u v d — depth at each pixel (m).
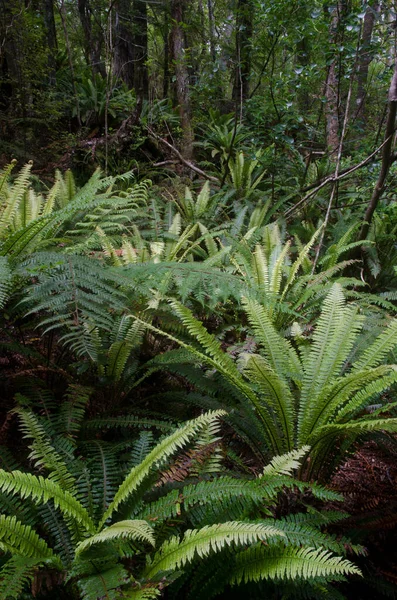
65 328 2.12
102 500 1.49
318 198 5.68
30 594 1.22
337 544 1.36
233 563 1.35
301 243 5.00
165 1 7.45
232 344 2.98
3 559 1.28
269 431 1.86
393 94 3.63
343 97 5.88
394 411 2.07
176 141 7.89
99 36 10.50
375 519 1.71
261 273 3.05
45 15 8.45
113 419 1.90
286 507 1.77
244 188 6.34
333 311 1.90
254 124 5.51
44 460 1.46
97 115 7.87
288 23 4.45
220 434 2.21
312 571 1.18
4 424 1.74
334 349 1.78
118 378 2.16
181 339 2.46
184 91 7.89
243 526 1.15
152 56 11.57
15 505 1.39
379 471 2.01
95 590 1.11
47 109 6.59
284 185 6.35
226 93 9.82
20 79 6.20
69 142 6.64
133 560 1.36
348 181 6.17
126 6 8.77
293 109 5.28
